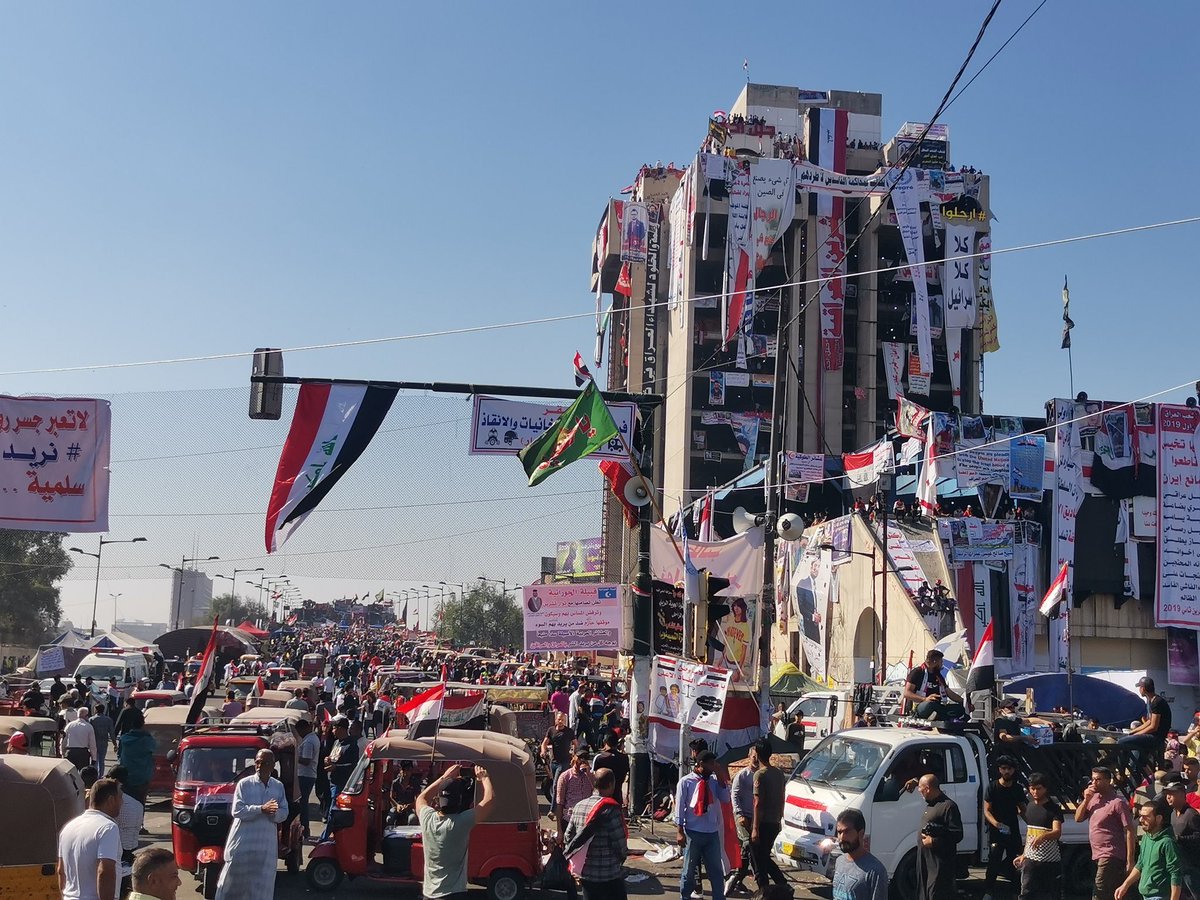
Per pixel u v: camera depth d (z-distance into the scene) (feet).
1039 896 38.11
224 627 205.26
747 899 46.16
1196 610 127.44
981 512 123.85
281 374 49.52
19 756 32.68
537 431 52.49
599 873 32.71
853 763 46.62
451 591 194.18
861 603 118.62
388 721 91.97
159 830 58.23
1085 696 84.74
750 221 252.21
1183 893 33.94
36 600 240.73
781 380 68.85
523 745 47.26
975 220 259.39
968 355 260.21
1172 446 130.72
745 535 60.59
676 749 52.65
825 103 299.79
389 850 45.93
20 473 46.42
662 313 284.00
